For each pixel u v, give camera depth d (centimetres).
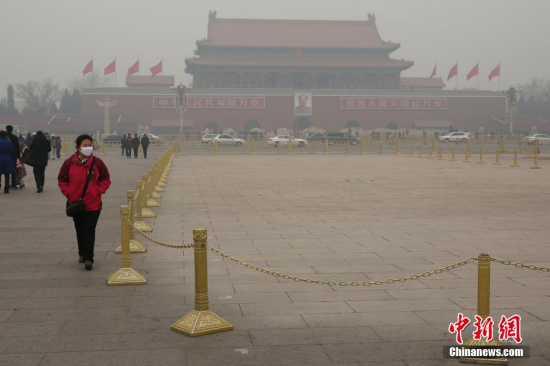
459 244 1188
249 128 12188
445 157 4991
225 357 604
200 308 682
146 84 13988
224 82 13050
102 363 587
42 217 1519
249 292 838
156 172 2211
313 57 13238
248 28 13562
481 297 624
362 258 1056
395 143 8200
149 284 879
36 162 2066
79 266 990
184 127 11900
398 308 765
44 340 648
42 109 16212
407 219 1520
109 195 2025
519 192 2158
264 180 2697
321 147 7438
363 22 13988
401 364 589
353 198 1978
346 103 12231
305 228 1380
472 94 12450
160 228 1372
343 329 687
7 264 1003
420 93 12331
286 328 691
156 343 641
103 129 11962
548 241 1217
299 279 708
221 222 1466
